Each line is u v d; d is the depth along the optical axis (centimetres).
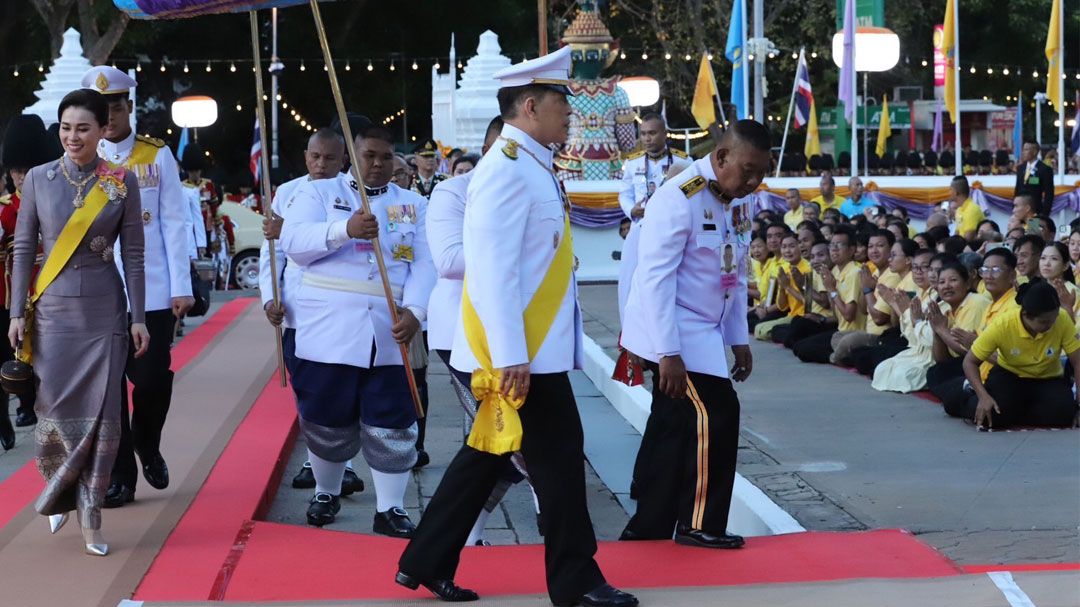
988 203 2409
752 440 932
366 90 3941
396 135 4153
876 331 1252
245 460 831
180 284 730
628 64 4028
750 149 615
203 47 3759
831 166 2795
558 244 540
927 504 738
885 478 804
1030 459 841
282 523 748
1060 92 2509
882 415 1009
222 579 579
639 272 634
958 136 2439
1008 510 719
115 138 735
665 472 639
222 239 2217
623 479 892
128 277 646
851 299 1289
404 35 3900
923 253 1128
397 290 716
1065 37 4572
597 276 2139
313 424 725
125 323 637
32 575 585
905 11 3878
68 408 618
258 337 1459
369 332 707
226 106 3869
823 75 4062
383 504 712
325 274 714
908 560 599
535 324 532
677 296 634
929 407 1035
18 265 629
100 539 619
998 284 986
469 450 546
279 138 3894
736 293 652
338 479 749
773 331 1455
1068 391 937
